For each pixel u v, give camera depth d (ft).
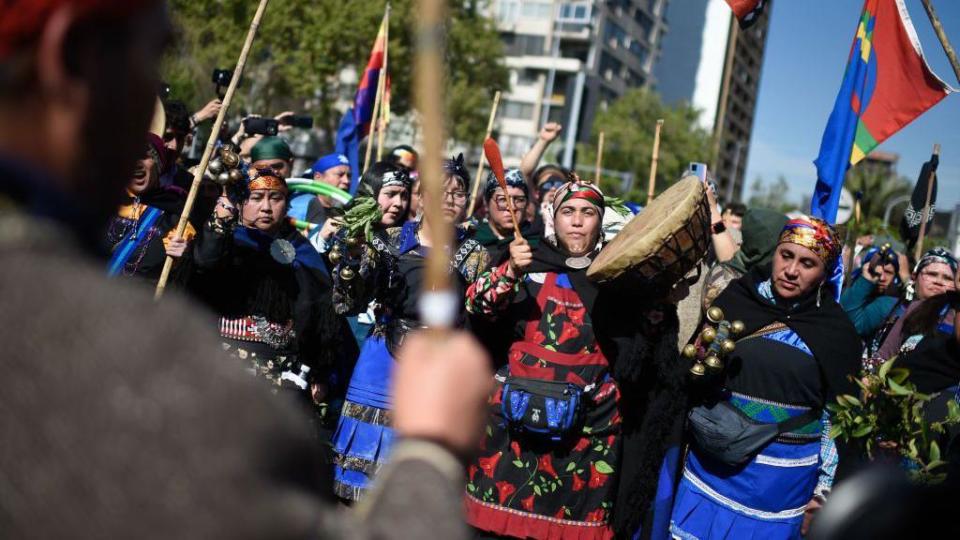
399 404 2.84
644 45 223.10
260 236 13.14
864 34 17.67
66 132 2.24
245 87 80.38
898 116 17.78
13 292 2.06
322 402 14.35
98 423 1.98
